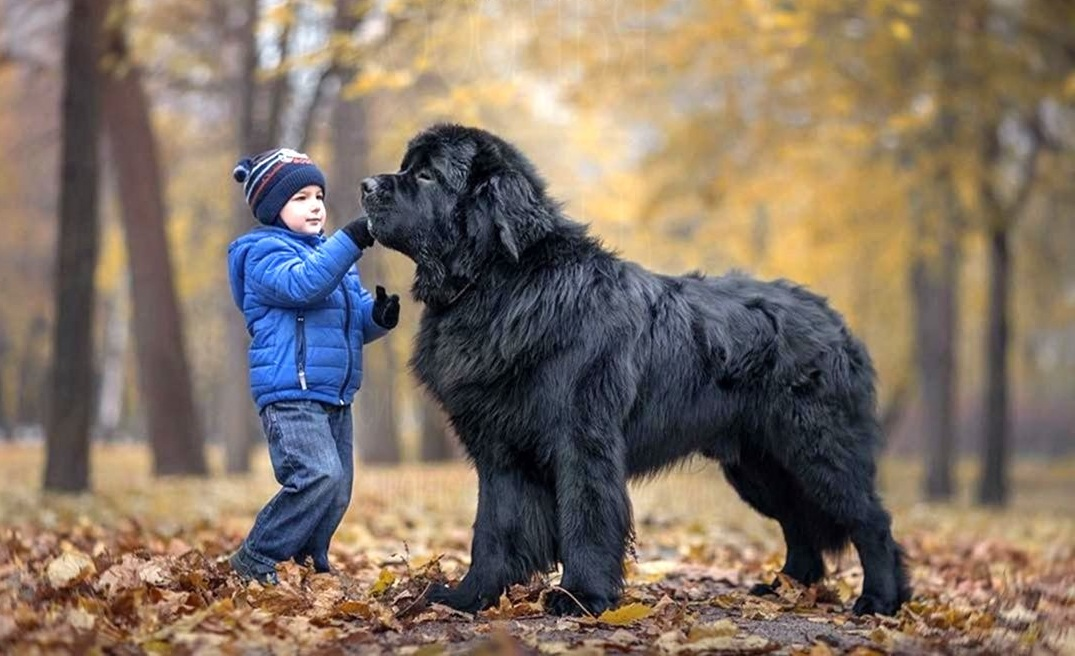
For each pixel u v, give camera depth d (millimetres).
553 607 6453
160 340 21766
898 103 19016
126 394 50812
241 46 19812
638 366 6809
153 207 21578
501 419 6617
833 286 31188
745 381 7281
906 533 13805
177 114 28984
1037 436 61500
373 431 27812
